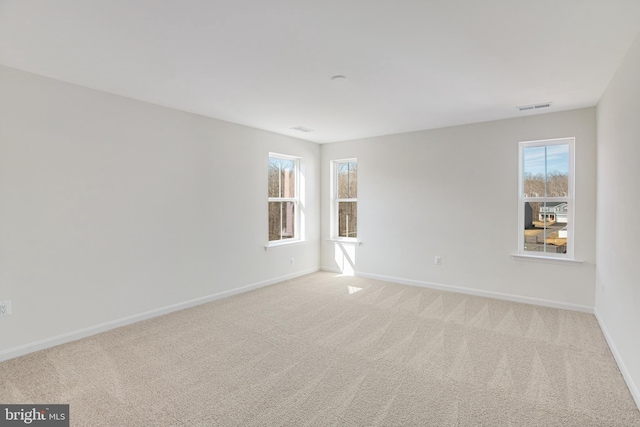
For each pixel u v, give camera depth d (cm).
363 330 347
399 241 545
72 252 320
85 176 327
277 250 550
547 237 433
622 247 266
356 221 605
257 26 216
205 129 437
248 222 498
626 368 250
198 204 430
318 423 203
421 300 451
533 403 222
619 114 276
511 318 381
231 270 475
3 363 275
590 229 396
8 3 189
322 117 443
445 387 241
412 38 232
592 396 231
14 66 279
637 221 225
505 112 418
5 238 280
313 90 337
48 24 213
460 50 250
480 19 207
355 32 223
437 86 325
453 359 284
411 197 531
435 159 507
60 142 310
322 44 240
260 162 516
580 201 402
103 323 342
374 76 300
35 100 295
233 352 297
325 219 636
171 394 232
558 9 196
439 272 507
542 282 428
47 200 303
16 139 285
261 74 296
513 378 254
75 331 322
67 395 231
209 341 320
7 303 282
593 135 393
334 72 291
